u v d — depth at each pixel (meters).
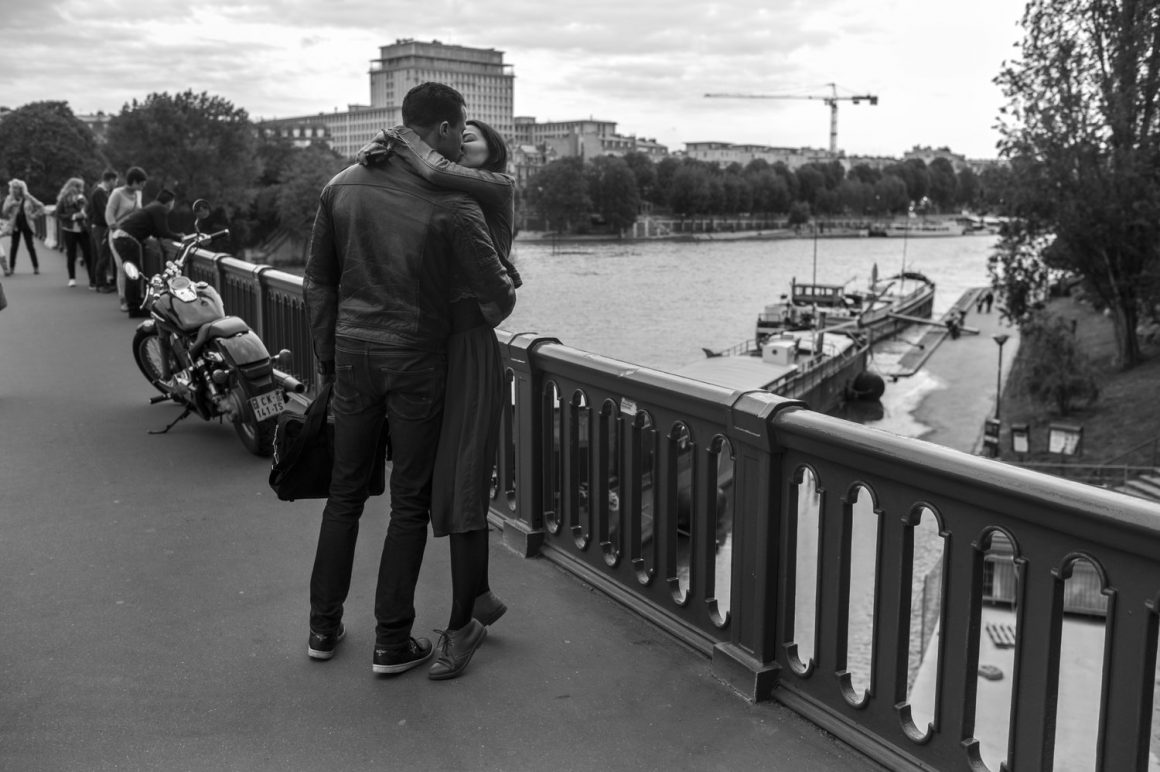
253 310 9.13
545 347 4.54
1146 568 2.20
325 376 3.48
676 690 3.42
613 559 4.24
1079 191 47.59
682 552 7.10
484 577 3.72
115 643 3.74
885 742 2.97
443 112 3.14
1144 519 2.16
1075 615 12.02
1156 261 46.41
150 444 6.84
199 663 3.58
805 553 16.84
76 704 3.28
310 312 3.38
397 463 3.33
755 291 112.62
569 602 4.16
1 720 3.18
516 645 3.75
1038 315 49.16
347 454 3.42
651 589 4.01
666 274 131.62
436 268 3.14
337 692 3.38
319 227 3.29
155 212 12.57
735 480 3.43
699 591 3.71
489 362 3.32
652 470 3.93
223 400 6.57
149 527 5.09
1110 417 43.50
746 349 69.56
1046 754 2.48
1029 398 50.28
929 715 13.68
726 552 15.23
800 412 3.18
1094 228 47.28
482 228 3.10
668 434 3.82
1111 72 47.19
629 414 4.06
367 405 3.32
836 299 96.38
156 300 7.14
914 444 2.76
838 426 2.99
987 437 43.31
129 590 4.26
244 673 3.51
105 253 15.99
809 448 3.10
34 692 3.36
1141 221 45.69
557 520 4.69
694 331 84.31
